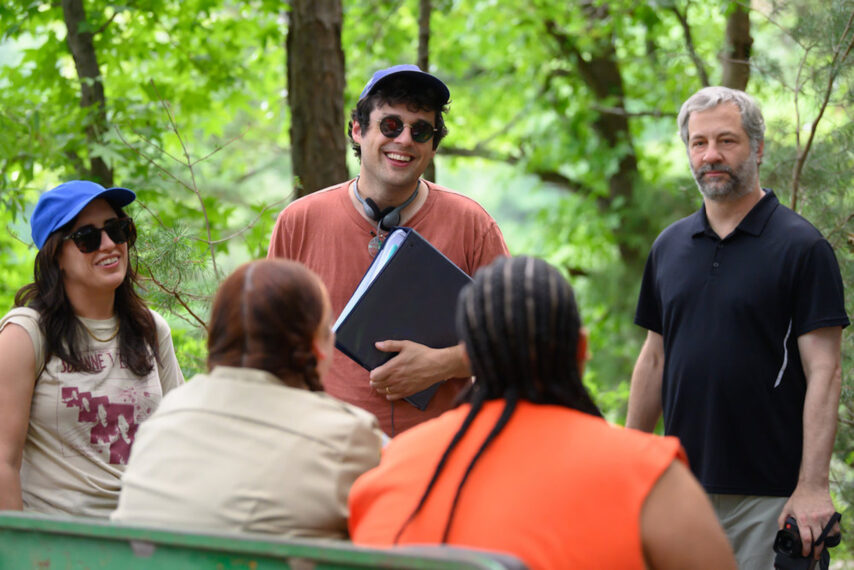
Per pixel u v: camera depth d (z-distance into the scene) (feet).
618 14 37.35
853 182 15.40
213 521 6.27
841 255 15.16
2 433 8.86
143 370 9.70
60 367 9.25
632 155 44.21
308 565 5.07
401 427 10.50
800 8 15.48
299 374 6.82
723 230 10.93
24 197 18.38
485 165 55.42
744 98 10.81
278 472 6.34
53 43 20.45
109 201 9.77
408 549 5.06
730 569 5.67
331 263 10.89
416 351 10.02
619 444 5.69
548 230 47.19
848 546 16.31
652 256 11.68
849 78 15.06
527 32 41.93
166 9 21.88
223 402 6.60
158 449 6.60
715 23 35.27
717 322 10.64
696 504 5.63
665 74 32.71
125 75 21.80
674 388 11.00
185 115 23.32
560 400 5.96
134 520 6.47
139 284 11.93
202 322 13.00
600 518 5.50
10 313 9.22
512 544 5.49
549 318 5.90
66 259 9.41
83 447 9.25
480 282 6.08
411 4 38.24
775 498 10.52
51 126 18.22
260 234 16.26
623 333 38.52
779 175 15.87
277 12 23.85
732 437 10.57
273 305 6.69
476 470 5.76
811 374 10.27
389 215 10.71
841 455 15.99
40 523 5.87
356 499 6.20
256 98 27.50
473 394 6.28
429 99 10.57
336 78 17.13
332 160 17.11
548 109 46.16
